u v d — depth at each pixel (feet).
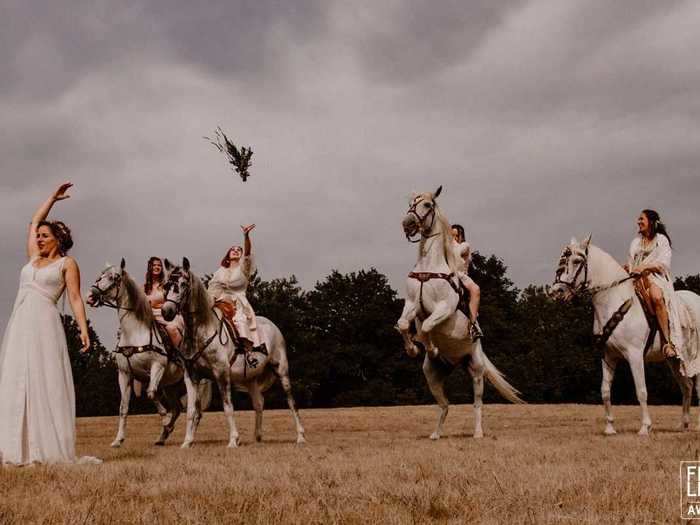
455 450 33.14
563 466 25.46
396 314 232.73
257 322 48.21
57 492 21.58
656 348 42.29
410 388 216.74
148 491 21.63
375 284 236.02
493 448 33.68
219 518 17.85
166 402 52.54
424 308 42.39
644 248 43.34
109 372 211.00
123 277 46.32
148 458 33.50
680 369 43.78
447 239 43.01
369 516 17.74
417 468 25.52
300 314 235.81
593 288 42.39
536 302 212.64
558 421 63.16
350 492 20.88
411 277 42.73
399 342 230.48
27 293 30.09
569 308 203.51
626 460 27.25
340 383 229.25
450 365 45.29
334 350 225.56
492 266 224.12
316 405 230.07
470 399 199.93
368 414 83.51
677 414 70.18
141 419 87.20
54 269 30.42
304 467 27.20
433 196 42.83
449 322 42.63
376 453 32.91
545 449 32.09
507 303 220.43
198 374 43.65
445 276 42.19
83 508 18.81
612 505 18.54
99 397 207.31
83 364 210.38
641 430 41.52
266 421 75.25
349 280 239.30
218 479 23.95
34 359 29.32
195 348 42.70
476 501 19.02
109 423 78.69
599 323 42.50
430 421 68.90
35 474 25.08
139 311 46.83
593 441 36.17
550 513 17.69
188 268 41.81
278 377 48.65
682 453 29.17
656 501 18.65
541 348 200.85
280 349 48.83
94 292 45.42
